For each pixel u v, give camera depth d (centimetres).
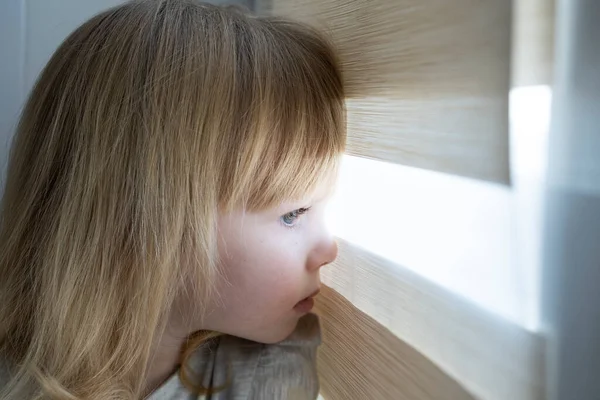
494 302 28
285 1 55
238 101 39
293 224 42
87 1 69
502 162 26
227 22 43
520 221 26
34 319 45
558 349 25
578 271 25
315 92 41
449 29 29
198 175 39
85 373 43
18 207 46
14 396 43
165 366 47
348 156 44
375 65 38
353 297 45
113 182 41
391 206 37
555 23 25
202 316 43
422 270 34
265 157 39
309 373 50
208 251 40
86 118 42
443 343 32
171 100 39
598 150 24
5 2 68
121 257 41
